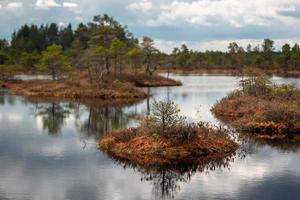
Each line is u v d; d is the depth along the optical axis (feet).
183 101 148.87
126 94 168.66
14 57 358.43
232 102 117.60
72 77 205.98
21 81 240.32
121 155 68.54
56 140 81.97
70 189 52.44
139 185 53.98
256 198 48.80
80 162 64.95
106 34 250.57
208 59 476.13
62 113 121.49
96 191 51.70
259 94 124.88
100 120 107.55
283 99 113.39
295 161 64.44
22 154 70.44
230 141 73.00
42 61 227.20
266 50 456.86
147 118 76.74
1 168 61.82
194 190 51.85
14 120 108.37
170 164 63.10
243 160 64.95
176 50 481.46
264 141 78.02
